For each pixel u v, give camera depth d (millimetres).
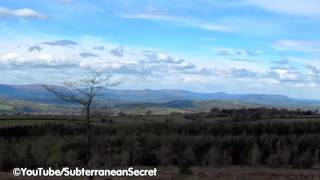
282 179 48688
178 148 88812
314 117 120500
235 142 95625
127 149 75500
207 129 103125
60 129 56469
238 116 121438
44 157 60312
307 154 89438
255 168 76625
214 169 67062
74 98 24141
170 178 41156
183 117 119375
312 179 50781
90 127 24781
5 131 81688
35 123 85750
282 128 106062
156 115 116125
